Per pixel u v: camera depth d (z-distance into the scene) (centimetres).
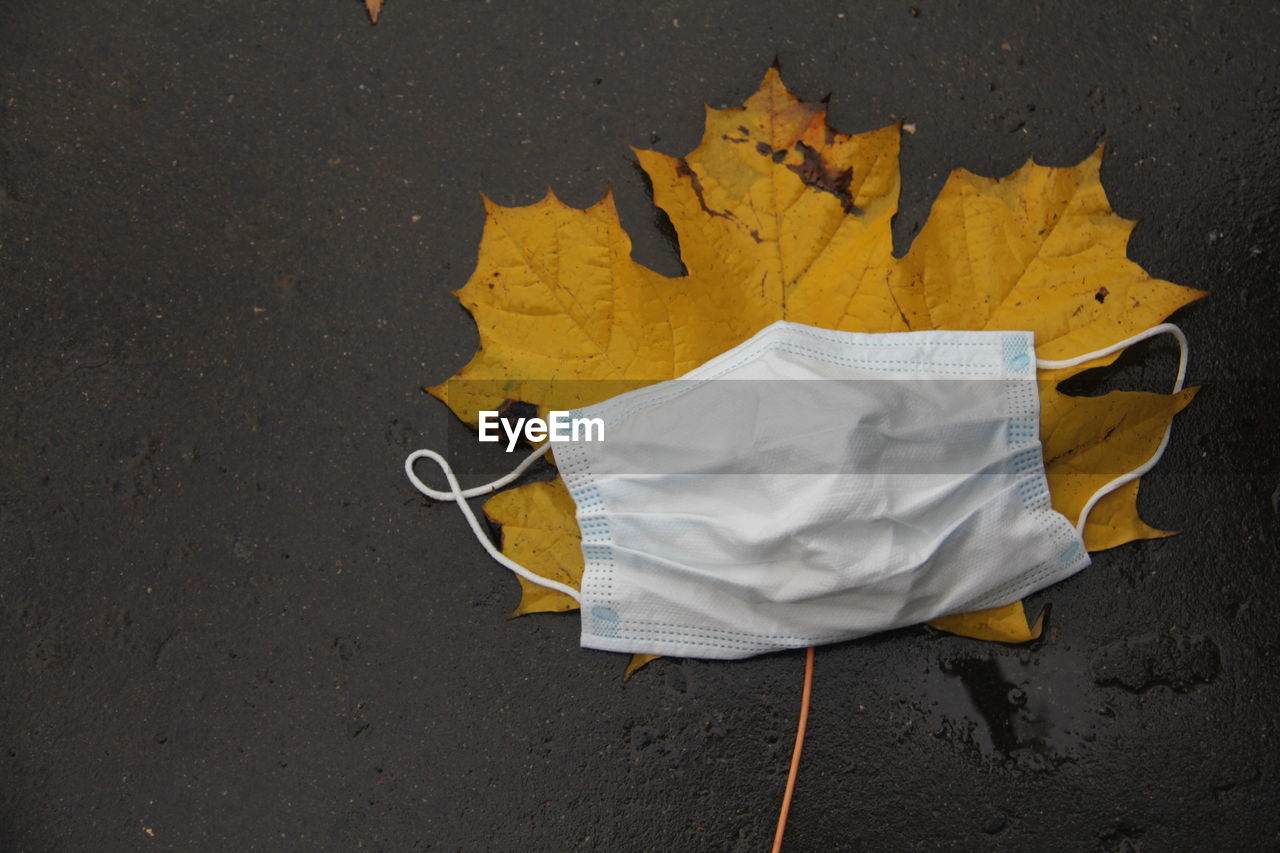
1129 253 62
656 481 57
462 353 62
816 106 60
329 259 63
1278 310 61
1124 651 59
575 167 63
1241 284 62
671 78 64
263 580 61
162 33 65
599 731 59
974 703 59
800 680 59
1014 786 59
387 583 61
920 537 57
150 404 62
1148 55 64
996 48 64
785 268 59
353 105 64
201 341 62
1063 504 59
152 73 64
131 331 63
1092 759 59
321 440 62
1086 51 64
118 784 60
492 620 60
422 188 63
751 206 59
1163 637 59
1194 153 63
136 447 62
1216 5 64
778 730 59
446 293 62
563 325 58
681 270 62
